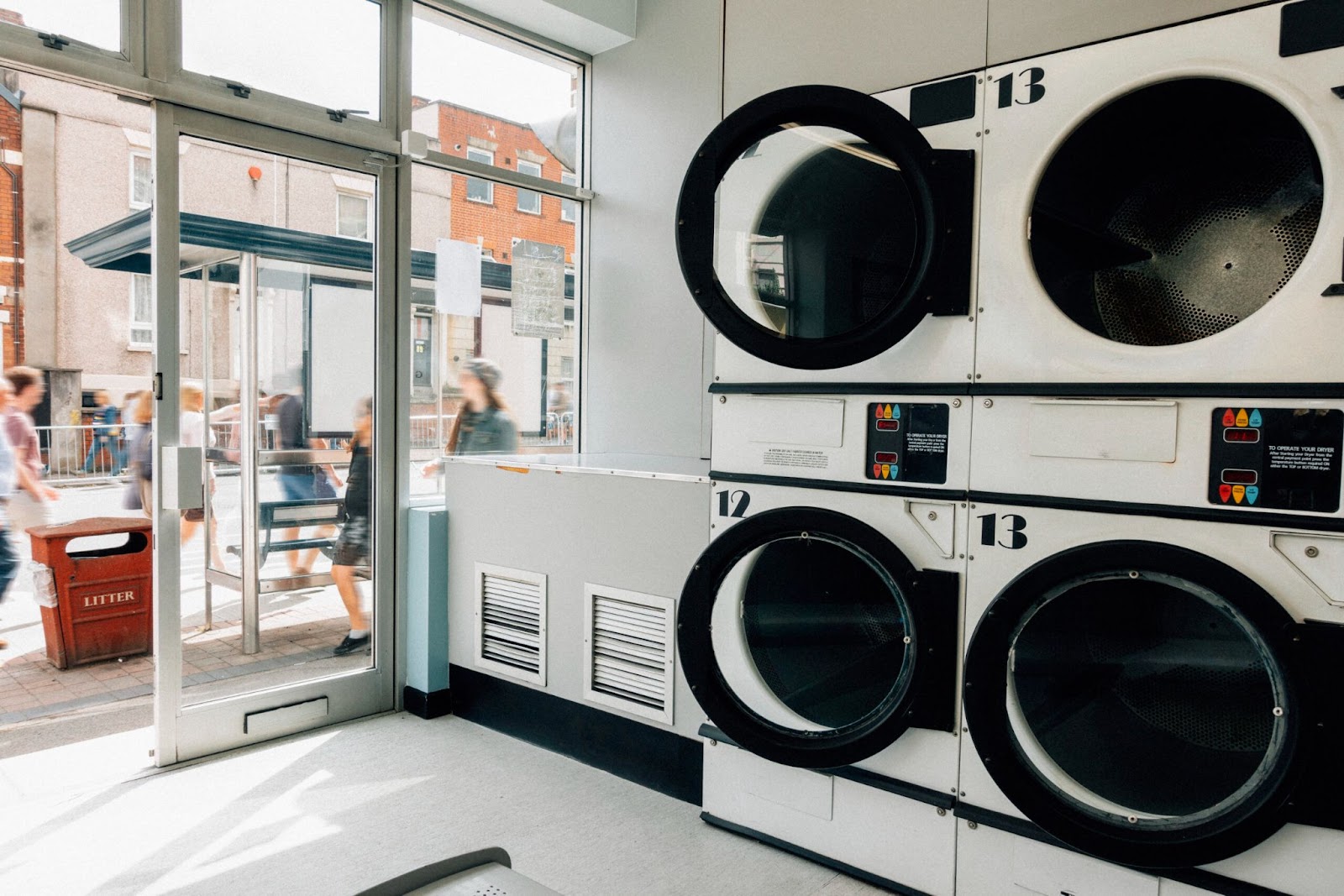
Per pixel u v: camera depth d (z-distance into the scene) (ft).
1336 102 4.47
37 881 6.32
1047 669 5.56
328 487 10.53
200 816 7.43
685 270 6.53
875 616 6.47
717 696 7.01
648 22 11.06
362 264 9.85
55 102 39.17
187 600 12.95
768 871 6.71
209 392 11.19
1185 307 5.14
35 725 10.00
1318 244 4.53
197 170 8.97
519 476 9.29
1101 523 5.34
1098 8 5.32
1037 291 5.55
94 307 40.70
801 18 6.94
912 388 6.10
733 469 7.13
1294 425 4.66
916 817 6.23
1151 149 5.19
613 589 8.38
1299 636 4.64
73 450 27.66
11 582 17.46
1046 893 5.62
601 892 6.36
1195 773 5.05
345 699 9.82
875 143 5.99
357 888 6.31
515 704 9.49
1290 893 4.78
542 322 11.73
